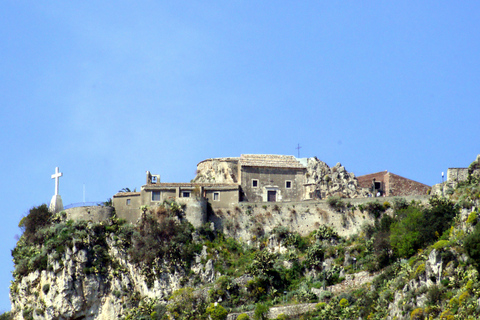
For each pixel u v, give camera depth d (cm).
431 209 14612
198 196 15450
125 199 15625
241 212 15688
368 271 14350
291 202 15775
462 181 15175
